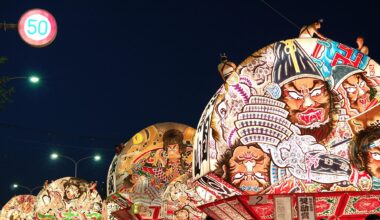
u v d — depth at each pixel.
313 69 9.09
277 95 9.03
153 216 16.06
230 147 8.87
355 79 9.08
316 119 8.98
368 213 9.29
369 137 8.94
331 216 9.37
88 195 20.59
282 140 8.92
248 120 8.95
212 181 9.05
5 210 25.14
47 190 20.48
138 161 16.19
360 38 9.25
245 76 9.06
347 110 9.00
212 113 8.91
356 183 8.86
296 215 9.06
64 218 20.34
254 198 9.07
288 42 9.17
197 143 9.42
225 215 10.04
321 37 9.20
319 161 8.89
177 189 15.36
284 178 8.84
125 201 16.27
